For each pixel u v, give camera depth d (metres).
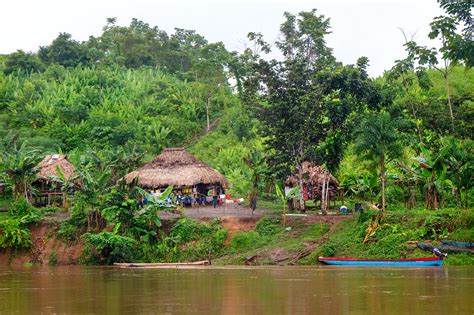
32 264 35.97
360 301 16.48
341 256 30.66
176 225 35.50
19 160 41.66
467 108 42.69
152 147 65.06
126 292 19.84
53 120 68.62
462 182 32.25
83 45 91.38
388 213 32.31
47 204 44.19
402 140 36.56
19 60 84.62
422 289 18.84
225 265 32.03
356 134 35.34
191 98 77.25
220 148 64.94
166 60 96.94
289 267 29.62
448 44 36.69
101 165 43.88
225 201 43.03
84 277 26.23
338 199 44.12
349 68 36.59
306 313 14.73
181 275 26.19
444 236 29.78
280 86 37.34
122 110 72.56
